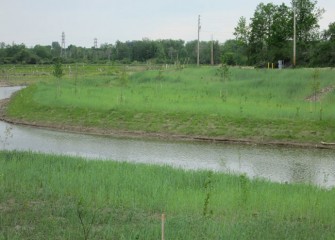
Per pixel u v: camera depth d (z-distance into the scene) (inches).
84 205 501.4
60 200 528.7
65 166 720.3
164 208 517.0
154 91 1855.3
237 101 1553.9
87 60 5142.7
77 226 437.7
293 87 1706.4
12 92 2571.4
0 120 1614.2
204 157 1027.3
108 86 2218.3
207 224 447.2
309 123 1239.5
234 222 462.6
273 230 440.5
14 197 537.0
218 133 1259.2
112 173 673.0
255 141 1197.1
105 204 522.9
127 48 5762.8
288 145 1160.8
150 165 768.9
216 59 4707.2
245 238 408.2
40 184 596.1
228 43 4500.5
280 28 2989.7
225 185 632.4
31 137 1282.0
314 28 2970.0
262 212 519.5
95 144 1181.7
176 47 6220.5
